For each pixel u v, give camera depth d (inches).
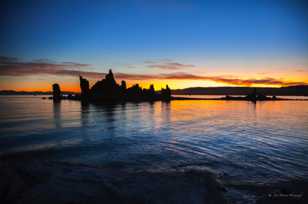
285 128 1262.3
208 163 592.7
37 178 459.2
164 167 564.4
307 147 767.1
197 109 3198.8
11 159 661.9
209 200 354.0
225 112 2591.0
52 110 2994.6
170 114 2338.8
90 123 1599.4
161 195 362.9
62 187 398.6
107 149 787.4
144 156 680.4
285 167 546.0
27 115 2255.2
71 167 553.0
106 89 7155.5
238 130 1206.9
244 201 357.1
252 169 533.3
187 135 1066.1
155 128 1325.0
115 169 545.0
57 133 1168.8
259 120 1727.4
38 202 343.6
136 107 3750.0
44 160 649.6
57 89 7529.5
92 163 610.2
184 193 372.5
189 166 568.7
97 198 356.2
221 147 791.7
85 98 6889.8
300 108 3324.3
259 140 909.8
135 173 487.8
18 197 362.3
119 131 1219.9
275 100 7175.2
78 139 994.1
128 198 355.3
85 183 420.2
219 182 437.7
